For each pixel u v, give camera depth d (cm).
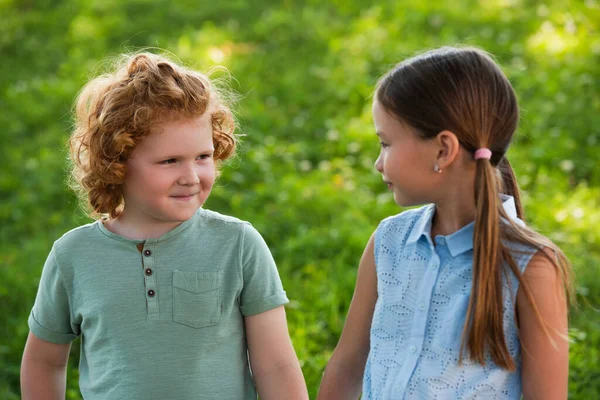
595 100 854
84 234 285
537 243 248
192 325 275
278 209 696
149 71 269
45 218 717
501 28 1015
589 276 573
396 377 262
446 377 254
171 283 275
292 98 902
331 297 550
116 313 274
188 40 1019
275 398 283
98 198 279
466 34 999
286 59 990
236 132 802
